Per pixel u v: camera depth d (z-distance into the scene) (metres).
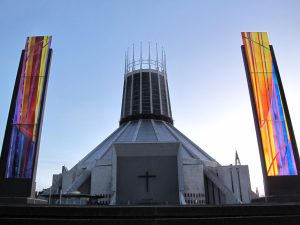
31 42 29.45
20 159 25.22
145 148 42.66
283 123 26.80
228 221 18.30
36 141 25.89
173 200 40.34
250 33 30.20
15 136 26.06
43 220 17.67
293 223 18.64
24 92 27.56
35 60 28.75
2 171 24.77
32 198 23.83
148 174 41.66
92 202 40.19
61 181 51.56
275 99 27.64
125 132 63.69
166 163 42.34
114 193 40.28
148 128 64.06
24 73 28.23
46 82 27.98
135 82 73.31
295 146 25.98
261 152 26.12
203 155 59.22
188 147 58.94
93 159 55.00
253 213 18.91
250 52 29.44
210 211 18.66
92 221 17.73
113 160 42.00
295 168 25.33
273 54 29.38
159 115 69.31
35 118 26.66
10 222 17.70
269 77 28.42
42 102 27.25
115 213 18.17
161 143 42.81
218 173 49.78
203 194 47.53
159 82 73.94
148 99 70.56
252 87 28.14
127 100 72.00
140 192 40.78
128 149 42.59
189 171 48.72
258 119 26.98
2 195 24.16
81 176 49.12
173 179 41.47
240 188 48.06
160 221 17.94
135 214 18.22
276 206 19.22
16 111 26.86
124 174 41.69
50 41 29.42
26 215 18.12
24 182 24.47
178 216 18.41
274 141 26.25
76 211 18.09
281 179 25.08
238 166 49.41
